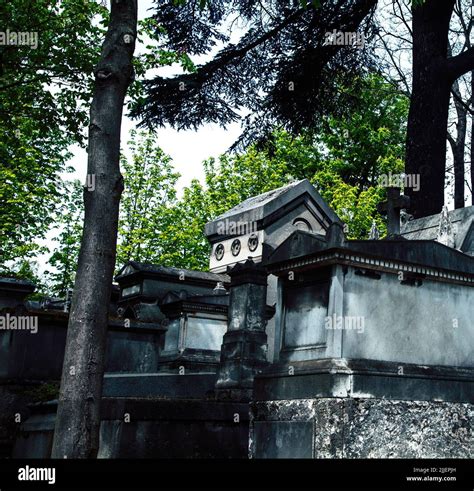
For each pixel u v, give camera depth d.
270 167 32.00
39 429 8.32
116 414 7.50
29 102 15.38
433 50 18.08
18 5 14.27
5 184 20.77
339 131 36.44
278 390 7.48
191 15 17.59
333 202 29.86
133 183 30.17
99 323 5.83
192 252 30.14
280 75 18.19
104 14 15.09
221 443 8.12
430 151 17.70
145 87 17.55
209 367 14.27
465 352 8.07
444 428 7.38
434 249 7.89
